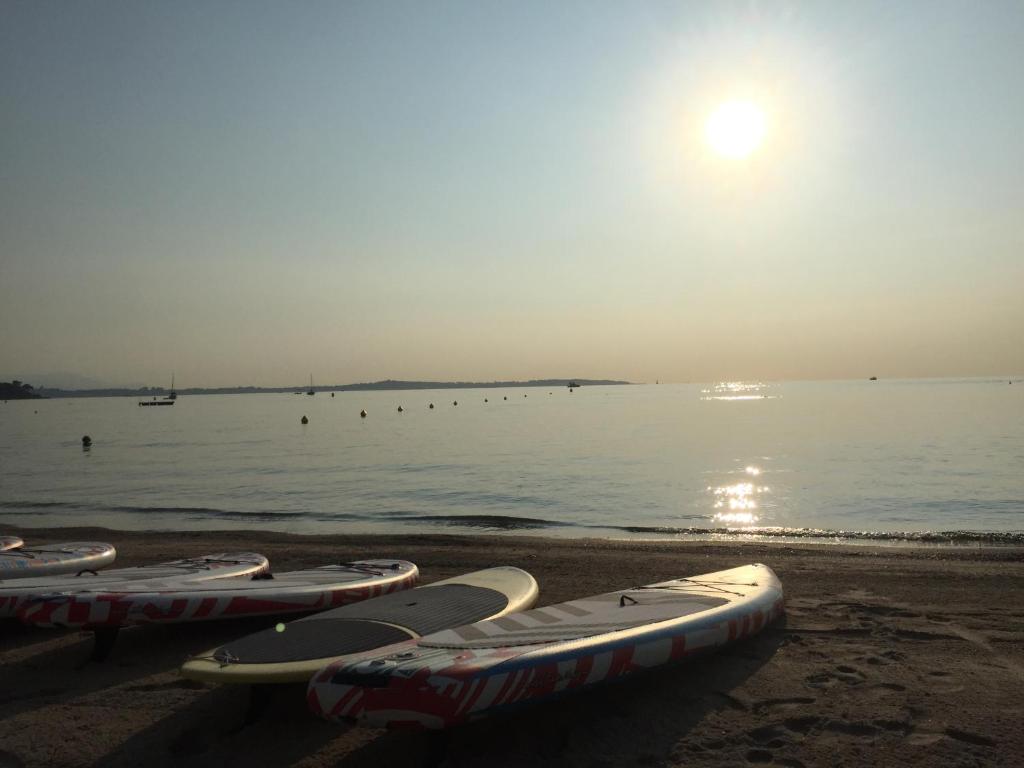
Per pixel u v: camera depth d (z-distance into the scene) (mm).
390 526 15812
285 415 94188
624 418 63688
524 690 4141
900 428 40375
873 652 5879
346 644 4879
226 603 6281
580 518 16312
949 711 4691
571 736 4477
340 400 188250
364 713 3898
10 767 4277
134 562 10969
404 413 92562
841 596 7805
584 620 5320
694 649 5262
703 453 29922
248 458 33594
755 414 63094
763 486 20250
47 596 5730
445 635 4867
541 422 61344
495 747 4367
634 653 4789
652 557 10695
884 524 14719
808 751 4207
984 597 7777
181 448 40750
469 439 43250
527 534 14539
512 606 6027
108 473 28031
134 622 5914
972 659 5703
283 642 4922
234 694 5242
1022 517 15219
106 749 4453
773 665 5613
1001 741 4258
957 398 87938
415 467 28031
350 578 7316
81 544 9844
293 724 4730
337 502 19594
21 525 16672
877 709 4742
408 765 4191
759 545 11961
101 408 151375
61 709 5074
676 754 4230
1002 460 24375
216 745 4477
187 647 6414
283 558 11195
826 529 14258
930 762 4031
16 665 6039
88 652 6336
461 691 3863
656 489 20359
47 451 39375
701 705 4895
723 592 6492
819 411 64750
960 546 11992
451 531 15078
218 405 157625
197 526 16250
